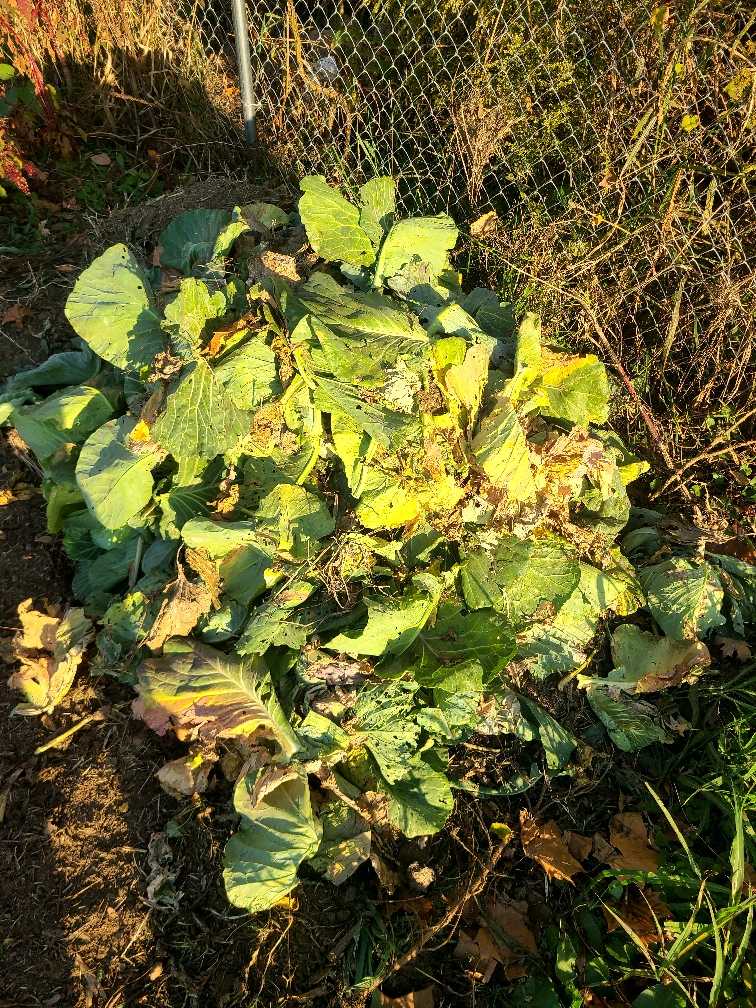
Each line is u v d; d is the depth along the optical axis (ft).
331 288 4.91
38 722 4.84
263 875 4.04
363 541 4.53
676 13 5.93
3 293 6.73
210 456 4.51
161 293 5.32
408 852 4.59
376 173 7.25
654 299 6.51
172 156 8.60
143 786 4.61
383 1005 4.12
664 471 6.04
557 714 5.04
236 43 7.72
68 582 5.46
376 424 4.43
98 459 4.73
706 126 6.25
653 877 4.35
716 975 3.95
